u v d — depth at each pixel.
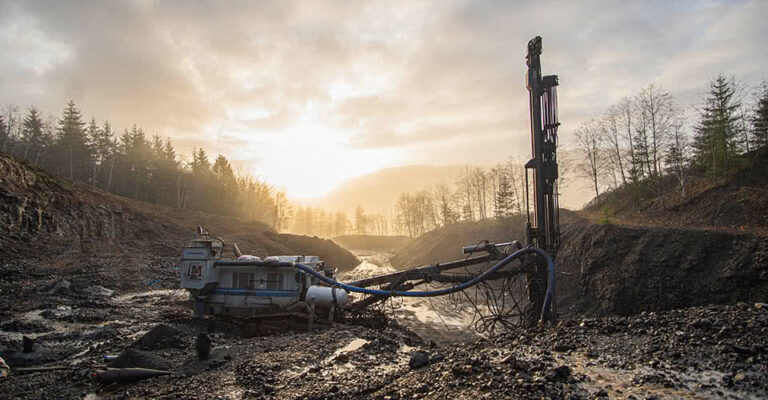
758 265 23.81
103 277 29.69
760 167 37.91
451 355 8.18
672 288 27.70
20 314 19.88
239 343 14.02
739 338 6.58
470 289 41.59
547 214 16.38
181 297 26.62
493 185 89.62
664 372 5.83
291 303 17.88
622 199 52.81
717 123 45.44
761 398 4.74
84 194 51.25
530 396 5.23
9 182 39.31
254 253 61.66
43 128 81.88
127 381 9.34
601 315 30.27
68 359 12.56
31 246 34.44
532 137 16.81
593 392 5.34
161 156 95.81
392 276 18.66
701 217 35.72
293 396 7.33
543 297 15.69
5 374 10.12
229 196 107.12
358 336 13.97
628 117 53.62
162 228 56.84
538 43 16.84
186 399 7.75
